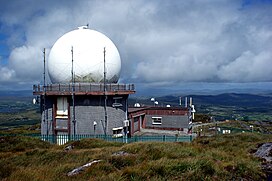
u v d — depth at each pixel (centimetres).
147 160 1059
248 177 912
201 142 2147
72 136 2656
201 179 830
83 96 2720
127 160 1067
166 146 1369
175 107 3681
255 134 2455
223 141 2034
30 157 1488
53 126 2803
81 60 2777
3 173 1004
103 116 2728
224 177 873
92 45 2852
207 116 5869
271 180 905
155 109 3684
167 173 850
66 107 2778
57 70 2866
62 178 876
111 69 2939
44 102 2859
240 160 1077
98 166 977
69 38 2914
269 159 1242
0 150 1961
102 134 2717
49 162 1334
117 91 2770
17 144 2128
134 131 3397
